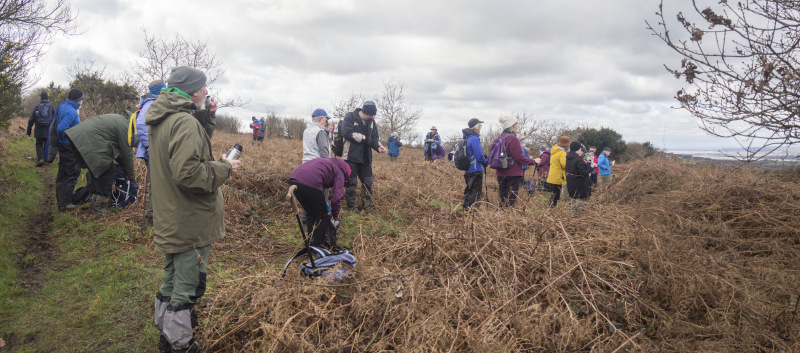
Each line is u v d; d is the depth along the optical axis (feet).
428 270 12.68
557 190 26.58
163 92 8.82
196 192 8.60
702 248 14.70
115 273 13.58
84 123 18.51
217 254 15.64
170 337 8.76
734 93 11.03
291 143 61.72
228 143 45.65
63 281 13.20
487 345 8.45
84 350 9.86
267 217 21.12
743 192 18.06
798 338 9.86
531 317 9.82
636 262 12.69
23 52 25.61
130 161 19.54
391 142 55.42
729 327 10.30
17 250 15.29
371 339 9.45
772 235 15.89
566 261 12.04
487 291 11.20
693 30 10.98
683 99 11.55
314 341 9.18
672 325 10.59
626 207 17.70
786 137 10.72
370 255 12.87
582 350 9.65
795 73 10.53
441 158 47.67
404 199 25.12
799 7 10.84
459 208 23.17
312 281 10.48
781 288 11.89
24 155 32.32
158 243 8.80
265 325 8.80
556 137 69.72
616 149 66.59
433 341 8.68
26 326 10.73
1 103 25.95
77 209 19.29
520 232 14.37
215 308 10.30
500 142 22.93
